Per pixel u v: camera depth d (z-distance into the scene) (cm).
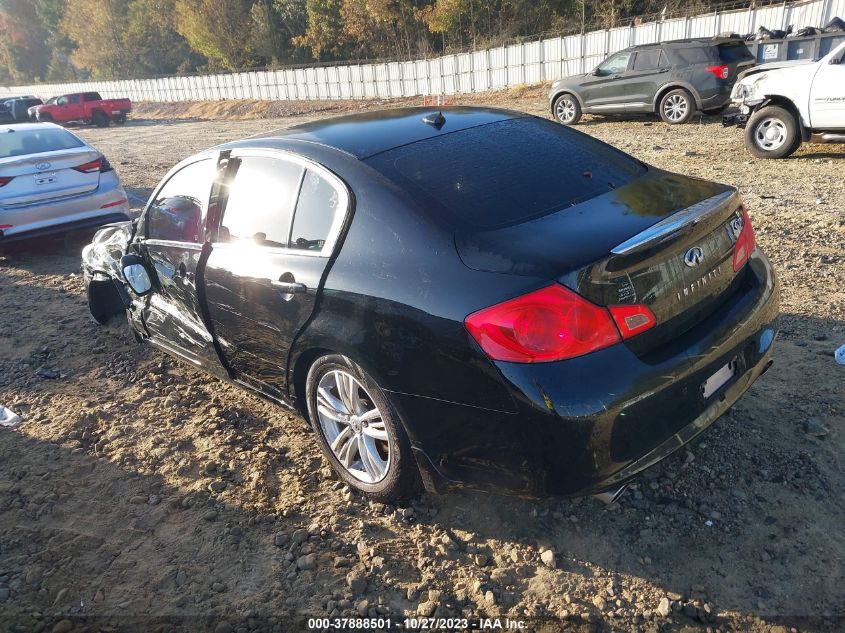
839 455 308
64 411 426
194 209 381
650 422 238
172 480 345
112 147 2162
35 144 815
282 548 291
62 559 294
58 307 628
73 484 348
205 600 266
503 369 231
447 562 275
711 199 274
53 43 8294
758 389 364
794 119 923
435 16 3828
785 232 621
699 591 249
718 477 303
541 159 313
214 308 361
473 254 249
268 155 340
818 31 1281
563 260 232
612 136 1295
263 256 324
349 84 3781
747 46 1333
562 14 3762
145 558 291
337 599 261
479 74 3162
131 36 6481
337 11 4581
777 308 304
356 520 303
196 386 446
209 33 5388
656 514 287
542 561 270
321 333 287
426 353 251
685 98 1354
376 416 293
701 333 259
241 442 374
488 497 308
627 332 235
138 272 414
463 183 285
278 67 4603
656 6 3350
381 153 306
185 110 4638
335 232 292
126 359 497
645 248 236
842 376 366
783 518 277
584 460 231
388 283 264
